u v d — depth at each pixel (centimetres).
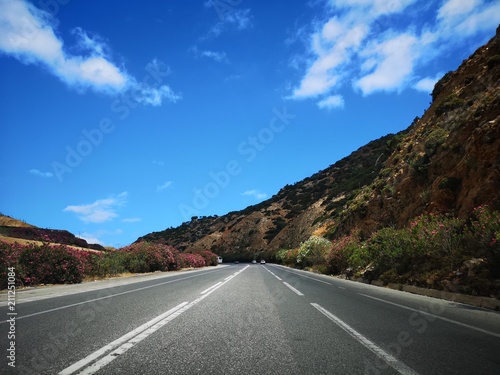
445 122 2723
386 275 1809
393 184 3114
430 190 2345
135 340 579
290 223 10219
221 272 3319
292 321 760
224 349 529
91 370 428
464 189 1894
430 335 634
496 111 1969
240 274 2852
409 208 2514
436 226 1518
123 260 3120
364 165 9919
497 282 1071
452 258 1359
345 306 1000
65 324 711
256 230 11975
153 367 441
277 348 536
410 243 1697
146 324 713
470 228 1405
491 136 1791
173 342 568
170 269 3903
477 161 1856
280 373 425
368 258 2270
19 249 1742
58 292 1384
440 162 2384
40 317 793
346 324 730
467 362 470
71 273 1925
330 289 1557
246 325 712
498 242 1136
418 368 445
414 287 1449
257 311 895
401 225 2512
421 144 2961
